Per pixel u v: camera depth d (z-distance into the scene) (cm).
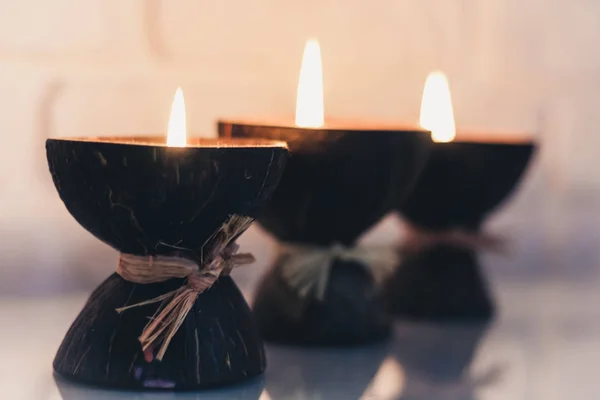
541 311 90
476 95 102
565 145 106
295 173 72
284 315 76
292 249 77
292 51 94
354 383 69
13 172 85
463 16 100
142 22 88
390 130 73
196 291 65
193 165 62
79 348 66
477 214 86
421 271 86
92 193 63
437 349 77
